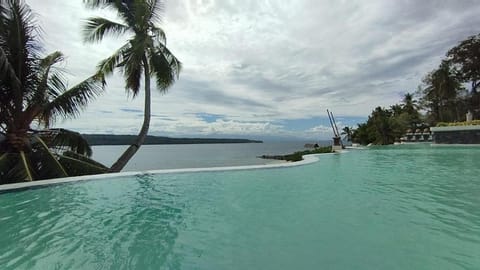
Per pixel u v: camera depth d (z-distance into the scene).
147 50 12.54
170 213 5.44
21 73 9.47
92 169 10.63
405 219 4.67
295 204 5.87
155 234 4.31
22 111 9.72
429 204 5.57
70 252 3.69
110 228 4.63
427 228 4.23
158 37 12.78
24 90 9.63
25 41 9.56
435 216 4.80
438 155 15.62
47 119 10.31
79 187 7.82
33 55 9.76
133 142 12.59
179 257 3.50
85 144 11.72
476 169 10.24
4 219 5.16
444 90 32.59
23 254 3.65
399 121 35.25
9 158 8.84
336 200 6.11
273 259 3.36
